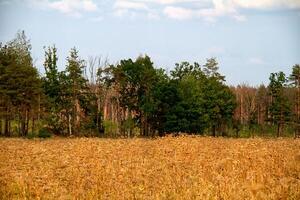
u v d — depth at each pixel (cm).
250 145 3519
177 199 1830
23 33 7594
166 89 7375
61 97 7375
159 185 2047
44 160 2806
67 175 2277
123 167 2466
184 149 3300
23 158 2892
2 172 2364
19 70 6794
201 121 7506
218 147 3494
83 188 2030
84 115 7494
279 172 2409
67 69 7362
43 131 6462
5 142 4338
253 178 2173
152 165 2612
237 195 1855
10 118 6856
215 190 1911
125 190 1945
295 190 1945
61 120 7338
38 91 6850
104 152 3130
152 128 7669
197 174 2273
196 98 7506
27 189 2006
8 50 7262
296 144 3722
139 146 3600
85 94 7488
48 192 1962
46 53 7488
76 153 3088
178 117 7362
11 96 6719
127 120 7544
